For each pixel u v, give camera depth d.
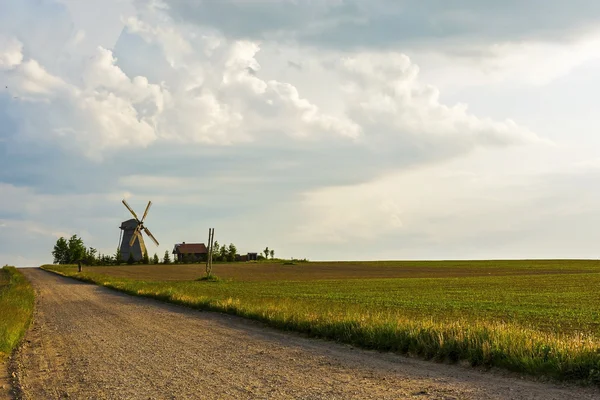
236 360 13.75
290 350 15.23
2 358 15.05
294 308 25.19
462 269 127.88
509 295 46.38
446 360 13.03
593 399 9.16
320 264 164.25
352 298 41.84
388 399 9.38
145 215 134.50
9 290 48.19
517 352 11.85
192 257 176.38
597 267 129.25
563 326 23.14
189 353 15.02
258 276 101.50
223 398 9.74
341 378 11.27
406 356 13.96
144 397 10.02
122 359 14.30
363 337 15.98
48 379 12.12
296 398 9.60
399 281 77.56
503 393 9.67
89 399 10.05
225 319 24.59
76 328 22.08
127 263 146.75
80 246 149.62
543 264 153.38
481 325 15.41
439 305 34.97
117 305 34.12
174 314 27.50
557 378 10.58
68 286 60.81
